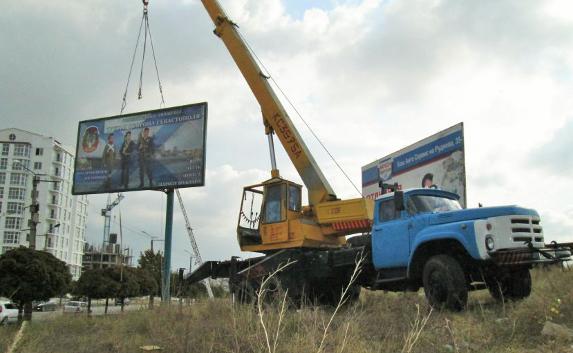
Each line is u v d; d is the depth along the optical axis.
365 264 10.66
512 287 8.77
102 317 12.40
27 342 7.85
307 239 12.73
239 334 6.63
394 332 6.58
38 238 91.75
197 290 14.12
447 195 10.23
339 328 6.52
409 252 9.32
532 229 8.34
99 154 19.36
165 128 18.45
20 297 16.25
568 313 6.61
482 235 7.98
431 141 18.22
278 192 13.50
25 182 93.75
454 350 5.79
